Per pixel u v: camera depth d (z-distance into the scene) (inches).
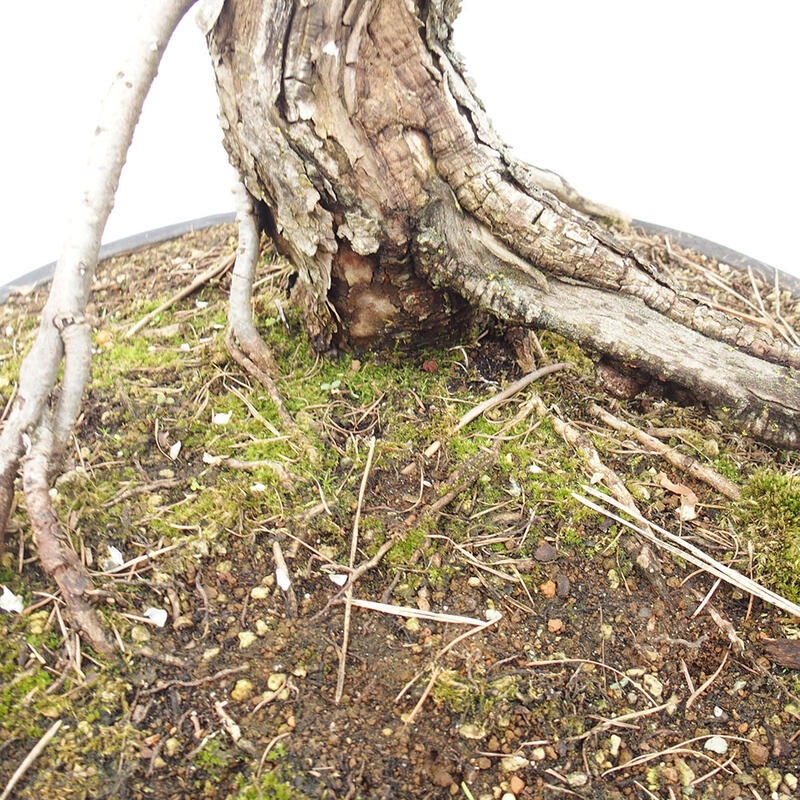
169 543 61.3
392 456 68.4
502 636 57.6
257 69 57.8
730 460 69.4
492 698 54.1
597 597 60.2
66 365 56.7
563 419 71.8
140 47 57.8
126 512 63.0
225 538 61.9
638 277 69.5
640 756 52.6
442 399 73.5
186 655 55.5
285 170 61.7
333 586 59.8
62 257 57.4
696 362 69.4
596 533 63.6
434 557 61.5
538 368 75.7
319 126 59.1
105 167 57.7
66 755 50.1
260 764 50.5
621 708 54.7
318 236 64.4
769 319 84.7
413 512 64.3
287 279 82.3
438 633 57.6
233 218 99.0
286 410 71.1
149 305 84.6
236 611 58.1
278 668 55.2
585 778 51.4
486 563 61.6
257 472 66.2
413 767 51.3
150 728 51.9
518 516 64.5
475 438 69.7
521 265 67.8
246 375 75.1
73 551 57.6
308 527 62.7
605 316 69.7
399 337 74.9
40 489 54.3
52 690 52.8
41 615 56.9
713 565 60.9
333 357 77.4
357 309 71.6
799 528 61.9
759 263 94.0
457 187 64.9
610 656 57.2
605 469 66.8
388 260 66.0
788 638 58.0
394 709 53.7
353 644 56.8
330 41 56.0
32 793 48.5
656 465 68.7
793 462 70.0
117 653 55.0
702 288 89.9
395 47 59.0
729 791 51.2
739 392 69.0
